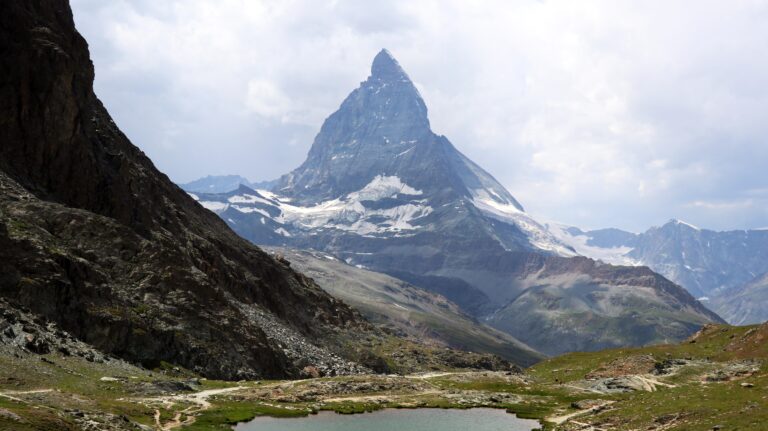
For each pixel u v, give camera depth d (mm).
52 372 104062
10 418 65688
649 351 192000
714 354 172625
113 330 139125
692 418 90875
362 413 124500
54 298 133500
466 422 117375
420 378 181125
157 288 164625
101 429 73688
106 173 196625
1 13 185250
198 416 100750
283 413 115250
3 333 109875
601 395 148750
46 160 180625
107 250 166000
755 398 94438
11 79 178875
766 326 170500
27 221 153750
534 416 123000
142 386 115250
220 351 159625
